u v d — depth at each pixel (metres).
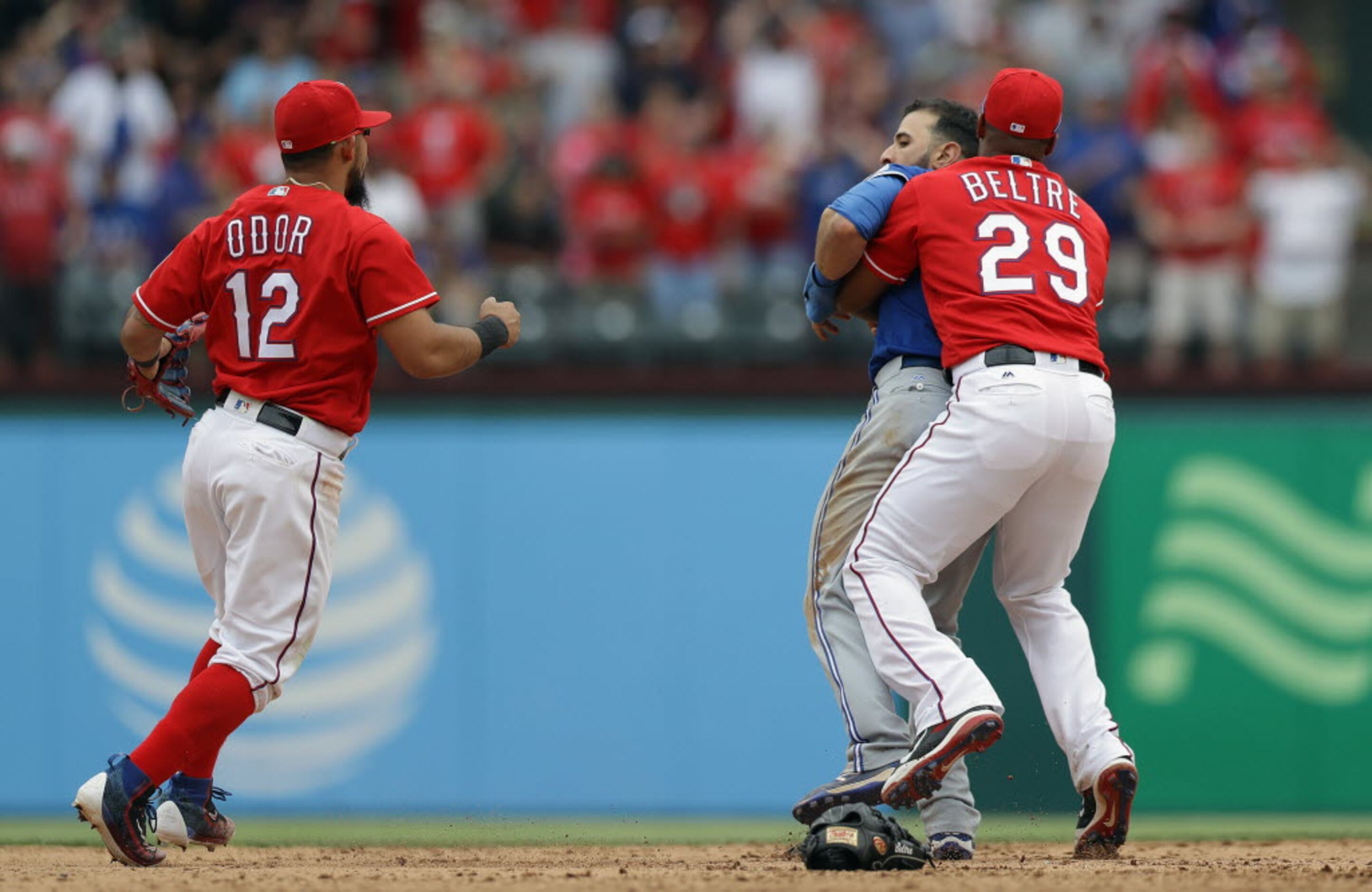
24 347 38.62
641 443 35.06
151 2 44.56
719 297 39.16
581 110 43.28
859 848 17.27
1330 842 24.47
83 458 35.03
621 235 39.50
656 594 34.66
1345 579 34.81
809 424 35.25
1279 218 39.47
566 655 34.44
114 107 40.91
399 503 34.78
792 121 42.53
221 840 18.81
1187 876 16.69
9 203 38.59
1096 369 17.89
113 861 20.06
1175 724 34.41
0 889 15.62
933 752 16.95
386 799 34.09
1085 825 19.45
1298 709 34.53
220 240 17.95
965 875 16.70
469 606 34.56
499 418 35.09
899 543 17.69
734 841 27.47
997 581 19.17
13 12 45.97
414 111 40.66
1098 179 39.56
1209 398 36.22
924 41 45.19
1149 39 43.34
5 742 34.38
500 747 34.25
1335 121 50.28
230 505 17.58
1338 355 40.50
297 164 18.16
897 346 18.58
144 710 34.44
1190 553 34.78
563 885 15.77
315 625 17.97
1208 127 40.12
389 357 35.69
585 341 38.75
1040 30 44.56
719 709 34.28
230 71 44.25
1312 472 34.94
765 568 34.75
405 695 34.38
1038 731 33.06
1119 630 34.62
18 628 34.59
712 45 45.34
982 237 17.86
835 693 18.36
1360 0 50.75
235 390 17.77
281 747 34.09
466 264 39.53
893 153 19.77
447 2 44.81
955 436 17.39
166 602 34.69
